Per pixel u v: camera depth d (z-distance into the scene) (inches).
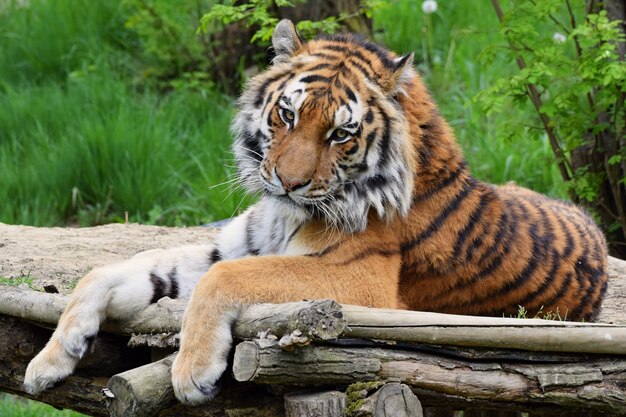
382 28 836.6
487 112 520.1
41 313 317.4
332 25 561.9
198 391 274.2
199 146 724.0
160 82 815.7
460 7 871.1
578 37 538.9
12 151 735.7
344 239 318.0
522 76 514.6
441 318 277.1
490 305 347.3
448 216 332.5
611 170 558.9
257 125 331.6
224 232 361.4
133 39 860.0
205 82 802.8
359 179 320.5
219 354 279.4
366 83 322.3
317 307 258.7
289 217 335.3
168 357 288.0
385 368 272.4
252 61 810.8
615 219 573.9
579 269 366.3
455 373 277.1
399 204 320.5
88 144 697.6
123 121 713.0
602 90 524.4
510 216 351.3
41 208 685.9
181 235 533.0
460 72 813.2
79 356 301.7
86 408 315.9
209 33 816.3
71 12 864.9
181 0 839.1
